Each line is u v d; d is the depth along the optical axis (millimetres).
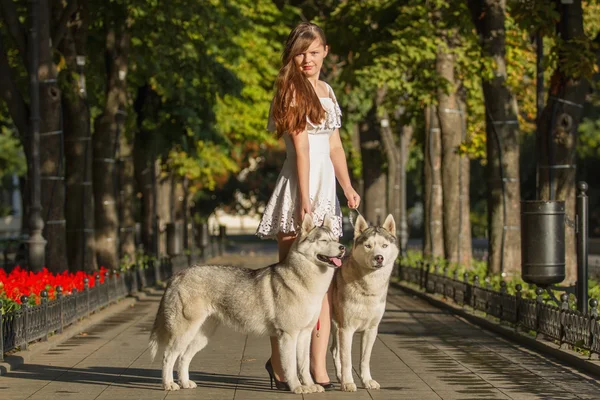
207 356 12398
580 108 20172
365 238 9008
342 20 28516
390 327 16656
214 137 31203
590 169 66688
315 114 9117
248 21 29156
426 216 31062
